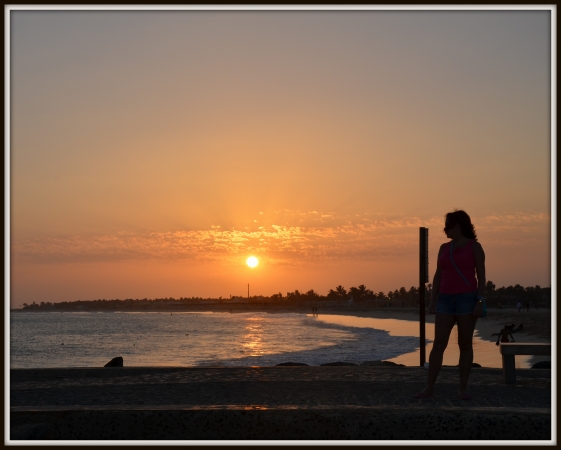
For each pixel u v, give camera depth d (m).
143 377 8.01
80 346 64.88
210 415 5.18
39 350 59.47
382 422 5.05
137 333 98.56
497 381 7.60
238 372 8.38
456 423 5.00
